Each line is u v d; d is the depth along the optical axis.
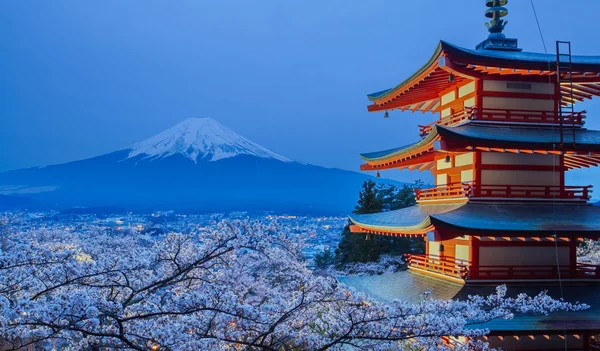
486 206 21.48
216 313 10.35
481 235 19.14
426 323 10.98
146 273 11.66
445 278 21.88
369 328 11.03
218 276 12.73
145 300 10.59
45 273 10.29
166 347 9.41
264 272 24.72
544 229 19.06
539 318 17.52
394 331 11.12
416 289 22.00
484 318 13.53
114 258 10.45
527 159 22.28
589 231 19.12
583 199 22.19
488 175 22.03
